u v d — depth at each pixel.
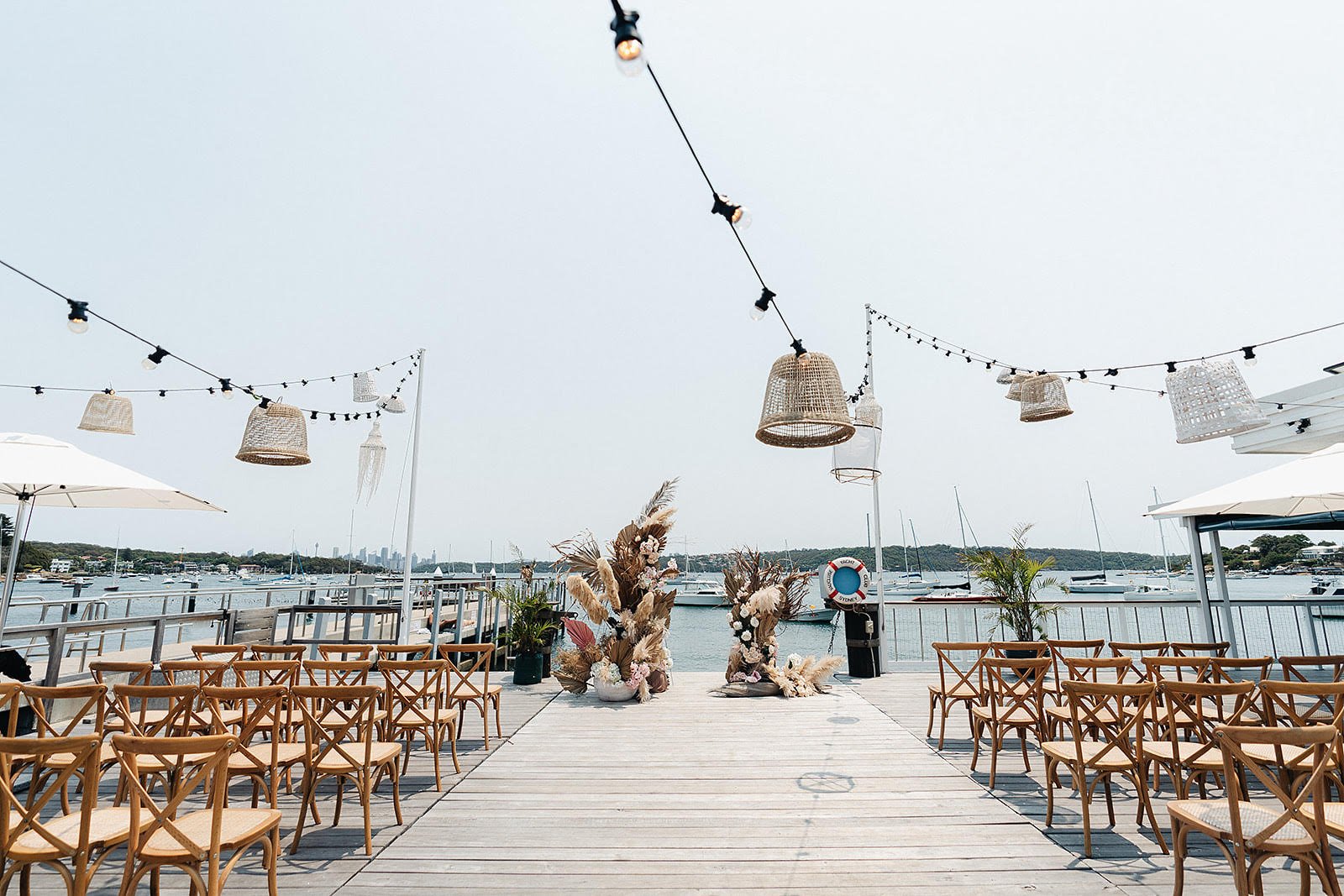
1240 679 7.23
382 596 15.87
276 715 3.31
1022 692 5.29
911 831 3.58
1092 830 3.62
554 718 6.44
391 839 3.48
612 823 3.71
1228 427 3.93
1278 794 2.38
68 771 2.31
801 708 6.86
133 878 2.29
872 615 8.85
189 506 6.18
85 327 4.18
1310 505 5.52
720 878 3.01
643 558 8.07
